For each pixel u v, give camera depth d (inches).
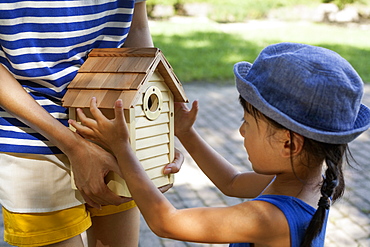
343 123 52.0
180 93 62.6
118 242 71.7
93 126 55.5
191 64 331.9
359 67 326.6
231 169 68.5
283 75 51.9
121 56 60.2
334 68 51.7
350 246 120.0
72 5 59.1
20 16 56.7
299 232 52.7
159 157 62.4
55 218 62.8
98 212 68.1
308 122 51.6
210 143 192.7
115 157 56.7
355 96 52.2
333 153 52.6
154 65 57.6
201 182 155.3
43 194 61.7
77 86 59.1
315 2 562.9
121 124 53.6
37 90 59.7
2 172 62.0
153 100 60.7
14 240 63.7
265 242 53.5
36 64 58.5
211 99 255.6
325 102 51.0
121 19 65.0
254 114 54.2
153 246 118.0
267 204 53.5
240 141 195.5
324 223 57.2
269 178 64.9
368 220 132.9
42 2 57.2
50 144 60.0
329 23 536.4
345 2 551.8
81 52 62.4
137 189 54.0
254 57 357.1
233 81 294.5
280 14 560.7
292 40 422.9
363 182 155.8
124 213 71.0
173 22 517.3
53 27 58.2
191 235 53.9
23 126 59.6
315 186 55.5
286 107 51.9
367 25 523.8
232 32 467.2
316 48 54.2
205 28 480.7
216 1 569.9
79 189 59.4
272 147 53.9
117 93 56.2
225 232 53.2
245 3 574.2
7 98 55.3
